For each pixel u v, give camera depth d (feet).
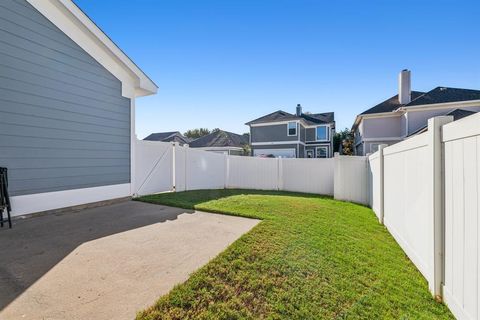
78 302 6.43
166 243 10.79
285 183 33.27
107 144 20.27
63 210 16.87
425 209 9.07
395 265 10.36
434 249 8.04
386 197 15.75
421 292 8.38
